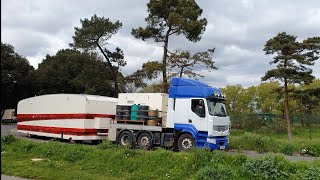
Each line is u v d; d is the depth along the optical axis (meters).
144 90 40.81
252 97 57.00
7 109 52.84
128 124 21.23
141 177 11.97
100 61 56.16
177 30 39.44
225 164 12.05
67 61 60.16
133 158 13.55
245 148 21.19
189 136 19.41
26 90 59.25
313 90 41.97
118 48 53.06
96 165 13.52
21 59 57.31
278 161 11.58
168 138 19.95
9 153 15.84
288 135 39.12
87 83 53.31
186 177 11.59
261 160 11.43
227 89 57.12
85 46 50.69
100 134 23.25
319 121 44.03
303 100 42.50
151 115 20.73
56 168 13.16
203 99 19.23
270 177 10.84
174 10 40.00
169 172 12.11
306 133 41.66
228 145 20.86
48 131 24.86
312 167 11.09
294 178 10.73
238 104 56.66
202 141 19.06
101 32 50.09
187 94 19.75
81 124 22.94
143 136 20.62
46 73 59.19
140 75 39.59
